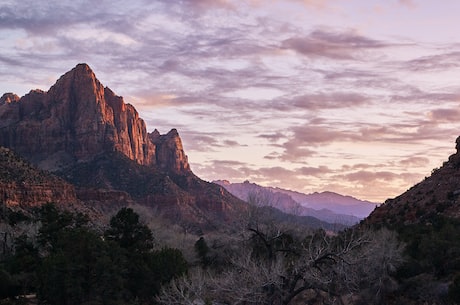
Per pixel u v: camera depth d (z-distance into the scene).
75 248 39.97
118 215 49.22
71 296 38.78
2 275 44.81
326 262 25.73
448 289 38.34
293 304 32.16
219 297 29.98
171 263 43.69
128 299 42.03
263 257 29.95
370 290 39.09
